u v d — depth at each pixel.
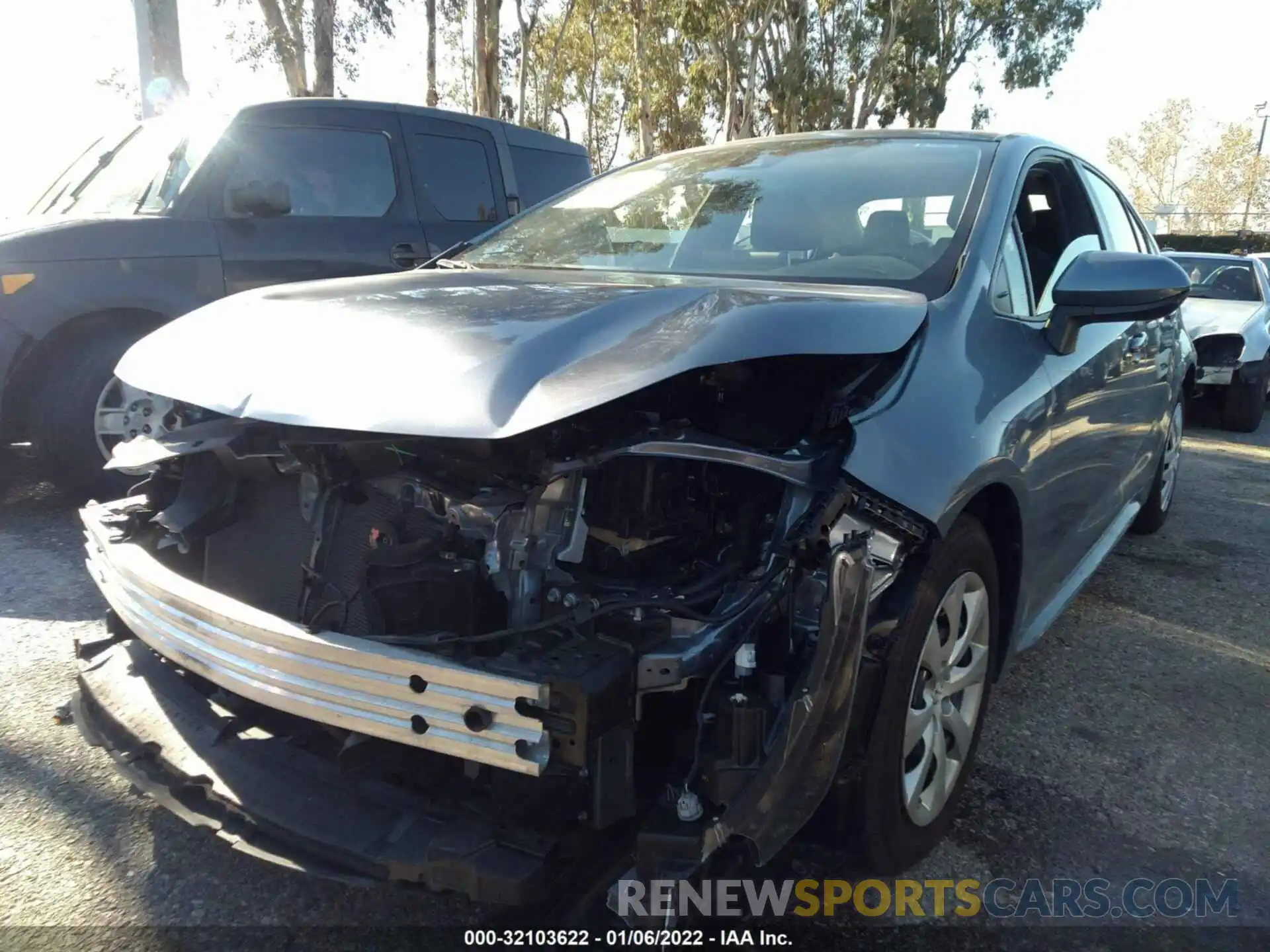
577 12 33.16
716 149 3.67
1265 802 2.78
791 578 1.87
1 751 2.77
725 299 2.10
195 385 2.07
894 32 29.81
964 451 2.16
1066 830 2.61
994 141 3.19
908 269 2.64
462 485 1.91
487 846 1.75
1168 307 2.64
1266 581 4.75
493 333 1.94
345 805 1.90
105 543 2.31
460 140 6.64
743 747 1.76
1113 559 5.04
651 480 1.93
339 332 2.05
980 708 2.55
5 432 4.71
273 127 5.70
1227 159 56.38
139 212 5.32
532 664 1.70
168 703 2.24
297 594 2.12
